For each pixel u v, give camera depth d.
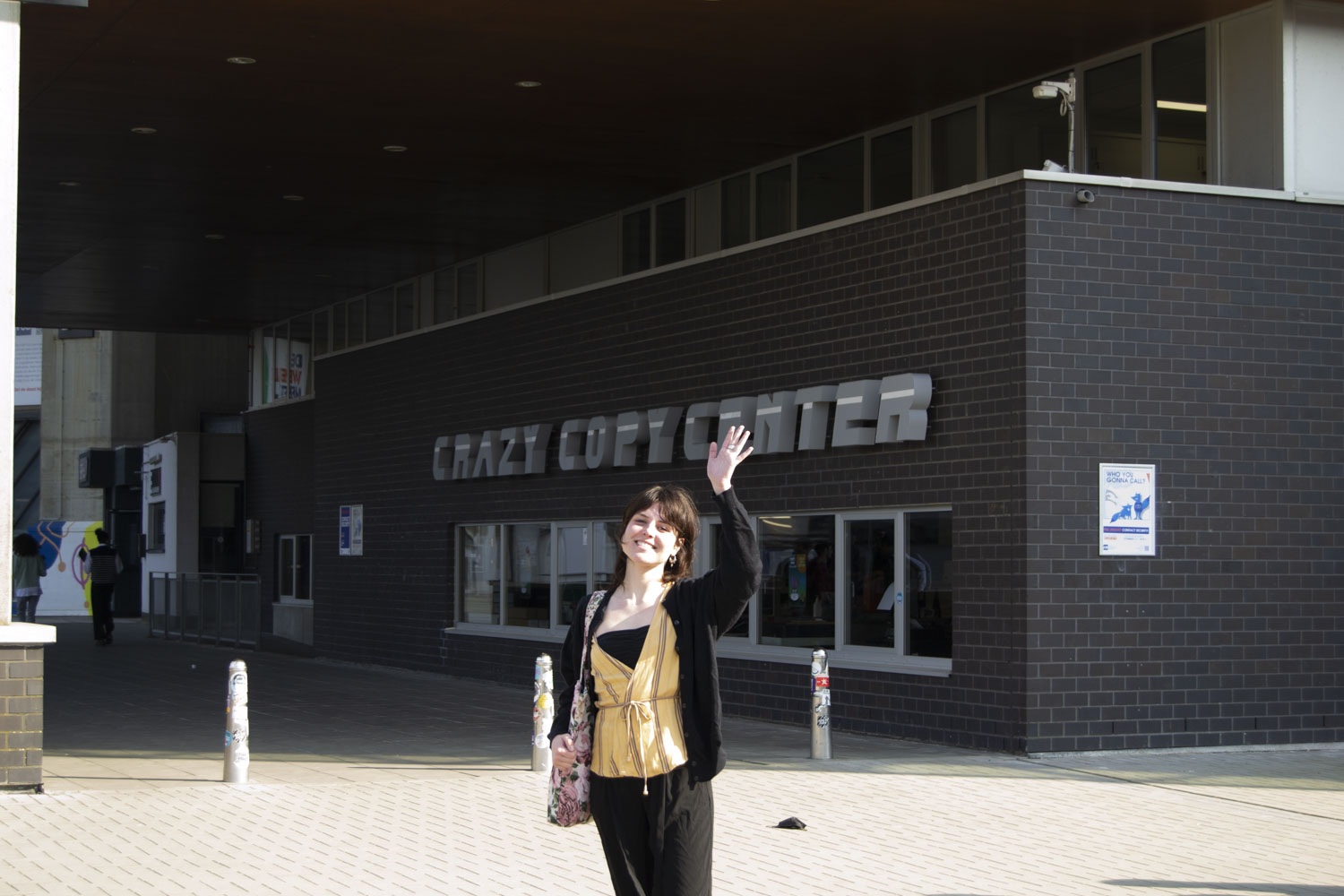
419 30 14.28
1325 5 13.61
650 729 4.96
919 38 14.35
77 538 42.50
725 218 19.48
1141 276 12.78
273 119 17.34
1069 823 9.41
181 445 34.12
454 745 13.48
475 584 21.25
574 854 8.46
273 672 22.19
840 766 11.88
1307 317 13.32
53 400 44.44
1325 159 13.59
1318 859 8.30
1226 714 12.84
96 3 13.62
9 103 10.70
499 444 20.30
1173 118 14.27
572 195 20.50
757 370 15.68
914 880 7.75
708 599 5.04
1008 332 12.59
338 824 9.39
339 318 29.91
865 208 17.45
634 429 17.27
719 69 15.30
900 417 13.43
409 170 19.39
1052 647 12.34
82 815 9.70
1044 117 15.45
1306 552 13.21
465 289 25.30
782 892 7.48
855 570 14.43
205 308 30.80
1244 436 13.05
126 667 22.77
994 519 12.67
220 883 7.69
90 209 21.81
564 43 14.59
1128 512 12.62
